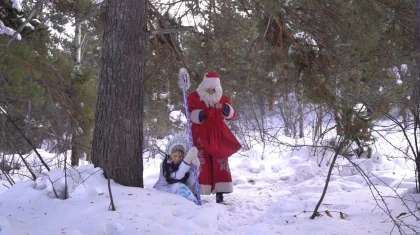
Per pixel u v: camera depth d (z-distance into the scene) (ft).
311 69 19.31
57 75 26.43
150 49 22.21
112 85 16.06
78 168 15.76
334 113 17.84
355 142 23.13
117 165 15.93
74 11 22.79
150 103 23.81
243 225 14.42
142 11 16.47
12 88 20.94
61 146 18.85
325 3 17.95
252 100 23.86
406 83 16.84
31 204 13.55
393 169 21.91
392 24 16.79
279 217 14.25
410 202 14.58
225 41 22.50
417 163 15.72
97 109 16.35
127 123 16.07
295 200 15.51
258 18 20.12
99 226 11.99
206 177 17.98
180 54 22.63
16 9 24.20
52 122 25.14
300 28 18.83
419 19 9.73
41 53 24.66
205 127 18.07
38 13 19.03
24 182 15.02
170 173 16.56
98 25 22.91
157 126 27.84
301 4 18.57
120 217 12.60
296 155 29.30
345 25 17.57
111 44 16.14
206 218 13.61
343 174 22.03
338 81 18.38
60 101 26.30
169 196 15.05
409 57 16.97
